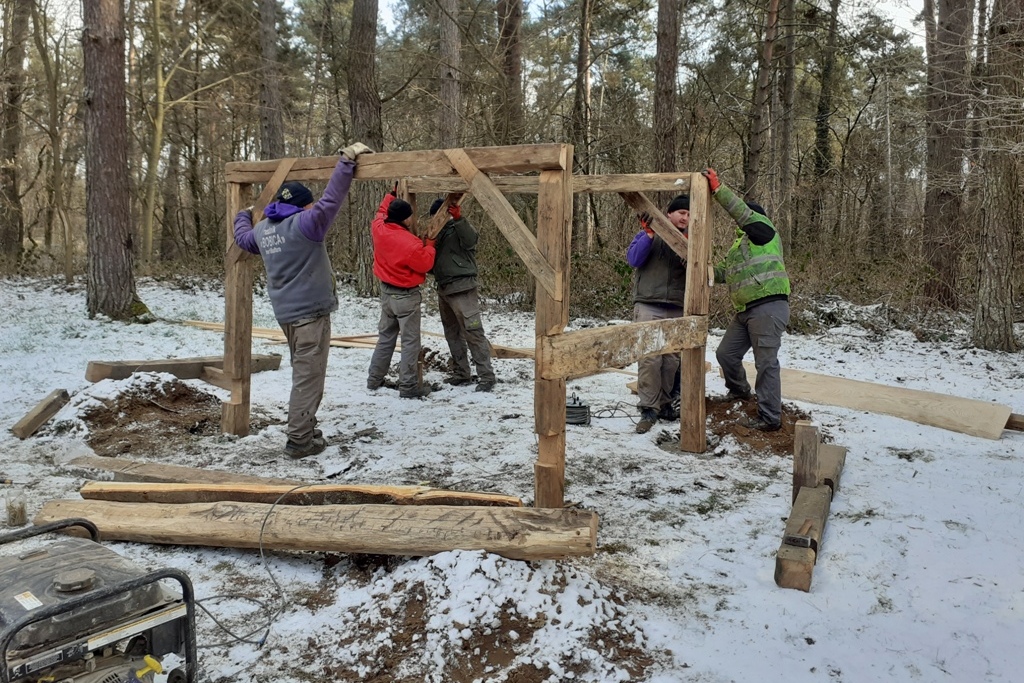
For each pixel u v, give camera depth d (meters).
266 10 19.39
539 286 3.62
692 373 5.29
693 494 4.48
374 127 13.68
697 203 5.09
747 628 3.00
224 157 26.08
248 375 5.60
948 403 6.46
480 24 15.84
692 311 5.20
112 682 2.01
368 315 12.24
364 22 13.44
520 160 3.62
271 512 3.49
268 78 19.53
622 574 3.44
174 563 3.45
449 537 3.15
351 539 3.26
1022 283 10.09
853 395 6.83
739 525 4.02
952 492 4.49
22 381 6.86
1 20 16.31
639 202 5.51
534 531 3.08
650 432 5.88
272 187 5.04
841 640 2.92
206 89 20.34
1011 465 5.05
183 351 8.56
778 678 2.65
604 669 2.65
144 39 20.52
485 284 13.04
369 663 2.69
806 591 3.30
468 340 7.11
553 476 3.78
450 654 2.69
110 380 6.02
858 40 17.39
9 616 1.89
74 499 4.14
